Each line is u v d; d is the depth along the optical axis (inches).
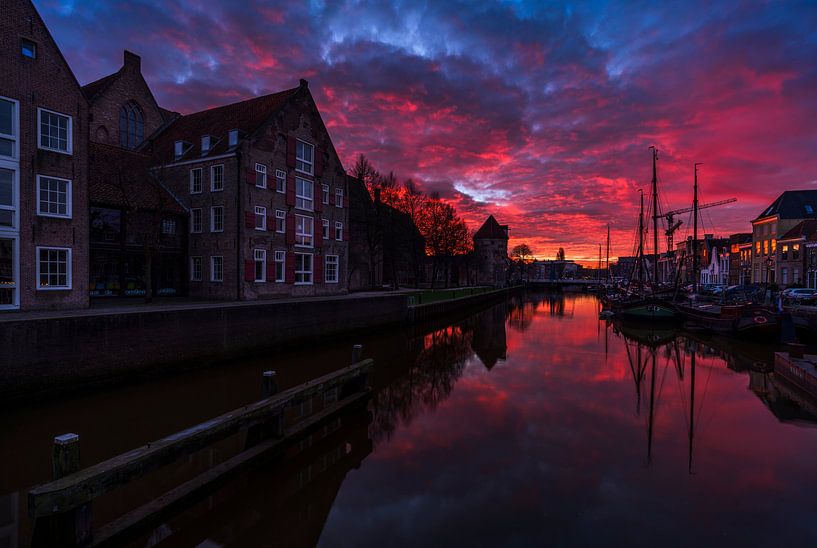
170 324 576.1
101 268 848.3
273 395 329.7
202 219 952.9
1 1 560.7
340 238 1229.7
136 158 1012.5
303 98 1082.1
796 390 513.7
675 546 218.4
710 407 462.3
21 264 577.9
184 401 469.4
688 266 3198.8
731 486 283.3
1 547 215.8
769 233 1991.9
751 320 886.4
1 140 564.1
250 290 920.9
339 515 251.6
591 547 217.9
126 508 251.9
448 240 2406.5
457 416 432.5
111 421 402.9
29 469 303.7
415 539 227.0
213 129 1052.5
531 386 557.0
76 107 635.5
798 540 223.6
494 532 232.5
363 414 432.1
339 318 907.4
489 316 1600.6
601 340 979.9
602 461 324.2
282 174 1013.2
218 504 268.1
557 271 6432.1
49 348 459.5
